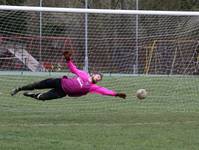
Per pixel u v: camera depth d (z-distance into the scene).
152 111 49.22
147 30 76.19
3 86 64.62
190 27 70.56
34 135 33.84
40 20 77.56
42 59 74.06
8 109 48.66
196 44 72.88
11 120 41.34
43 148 29.33
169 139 33.03
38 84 39.28
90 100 56.81
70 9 49.62
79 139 32.62
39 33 76.75
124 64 77.44
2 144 30.28
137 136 34.12
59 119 42.66
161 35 74.50
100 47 78.50
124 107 52.06
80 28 81.88
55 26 80.38
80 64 77.81
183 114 47.22
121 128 37.75
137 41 77.38
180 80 70.25
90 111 48.88
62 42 76.06
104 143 31.33
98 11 49.97
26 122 40.31
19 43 73.25
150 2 137.50
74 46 77.62
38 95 39.25
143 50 76.50
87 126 38.59
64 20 81.38
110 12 50.19
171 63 74.50
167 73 74.38
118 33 79.50
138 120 42.69
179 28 71.69
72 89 38.75
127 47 78.19
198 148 30.12
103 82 69.75
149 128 37.91
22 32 73.81
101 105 53.28
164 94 60.97
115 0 135.12
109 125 39.38
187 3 142.25
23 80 70.06
